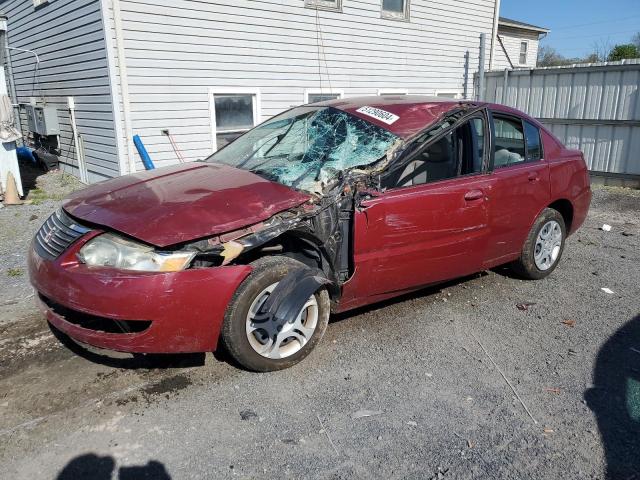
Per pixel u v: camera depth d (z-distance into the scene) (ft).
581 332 12.76
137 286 8.93
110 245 9.33
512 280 16.17
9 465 7.95
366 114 13.10
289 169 12.16
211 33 26.55
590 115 34.24
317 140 12.98
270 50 29.12
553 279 16.37
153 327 9.14
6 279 15.48
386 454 8.36
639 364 11.30
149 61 24.89
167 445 8.45
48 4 30.12
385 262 11.65
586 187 16.72
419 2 36.73
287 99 30.71
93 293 8.98
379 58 35.22
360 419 9.20
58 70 31.19
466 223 12.90
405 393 10.01
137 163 25.66
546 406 9.73
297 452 8.35
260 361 10.25
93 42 25.14
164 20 24.89
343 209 11.07
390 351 11.59
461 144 13.17
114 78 24.14
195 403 9.53
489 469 8.08
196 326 9.43
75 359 10.93
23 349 11.30
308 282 10.18
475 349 11.79
